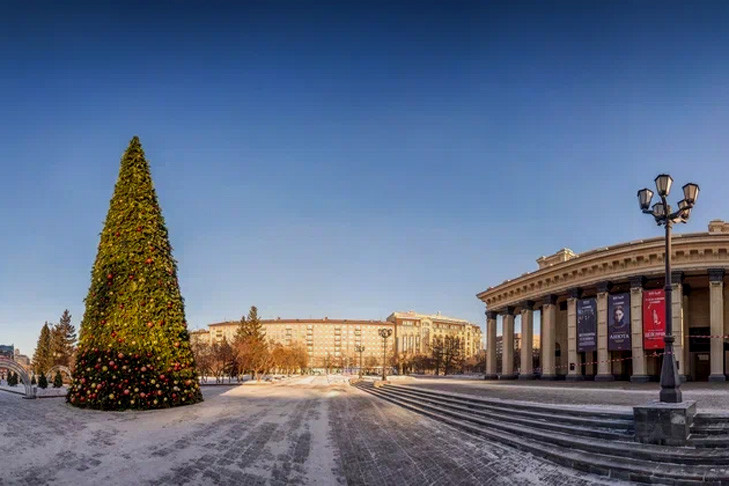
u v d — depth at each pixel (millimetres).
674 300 33062
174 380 21031
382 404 24641
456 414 17453
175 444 12703
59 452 11648
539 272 45062
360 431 15641
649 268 35000
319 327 180500
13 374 48312
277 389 37469
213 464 10883
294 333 179625
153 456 11398
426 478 10328
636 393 20688
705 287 38062
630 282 36375
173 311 21859
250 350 65188
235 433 14430
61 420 16828
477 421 15727
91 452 11703
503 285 51656
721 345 31422
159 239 22391
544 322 45062
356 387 44875
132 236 21625
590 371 44844
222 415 18219
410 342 167000
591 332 38438
